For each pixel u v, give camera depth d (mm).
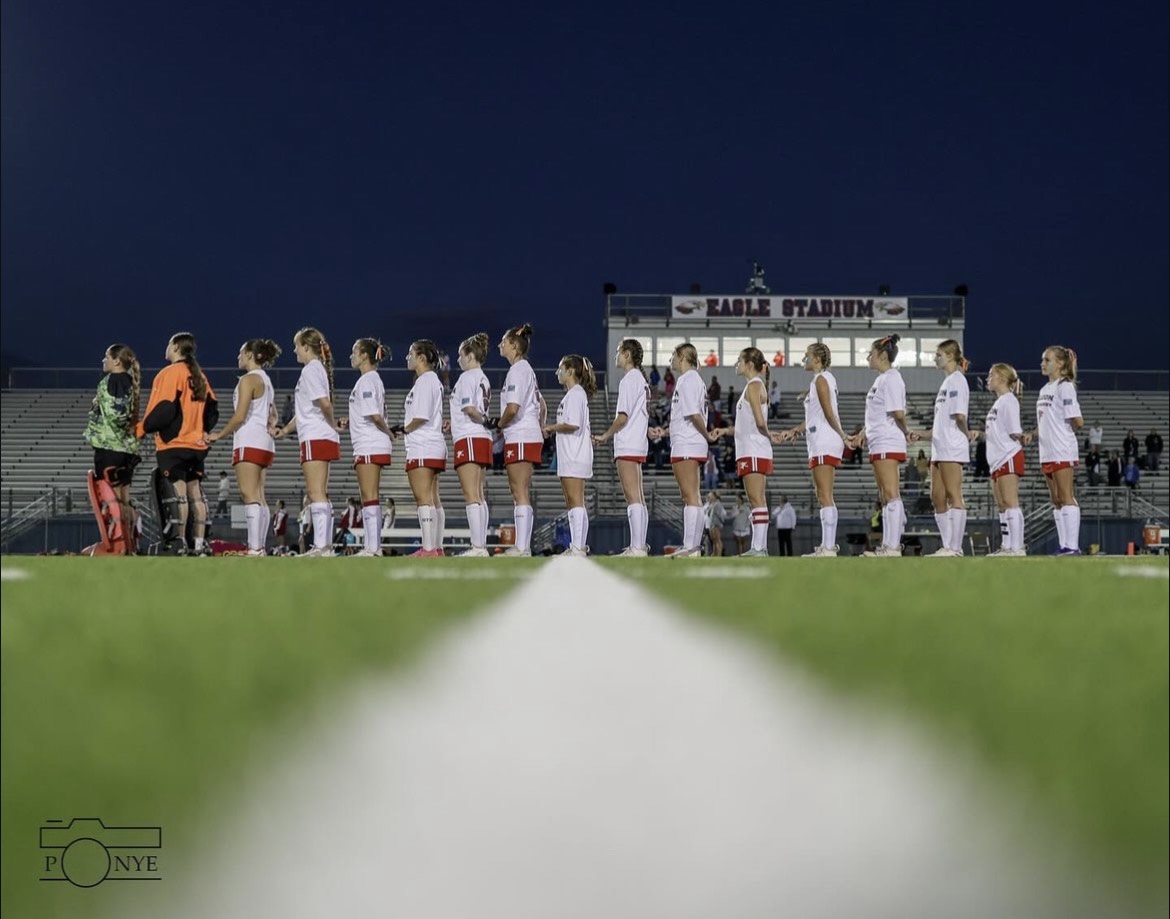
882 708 1496
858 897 936
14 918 905
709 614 2705
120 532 10703
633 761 1288
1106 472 32938
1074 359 12805
